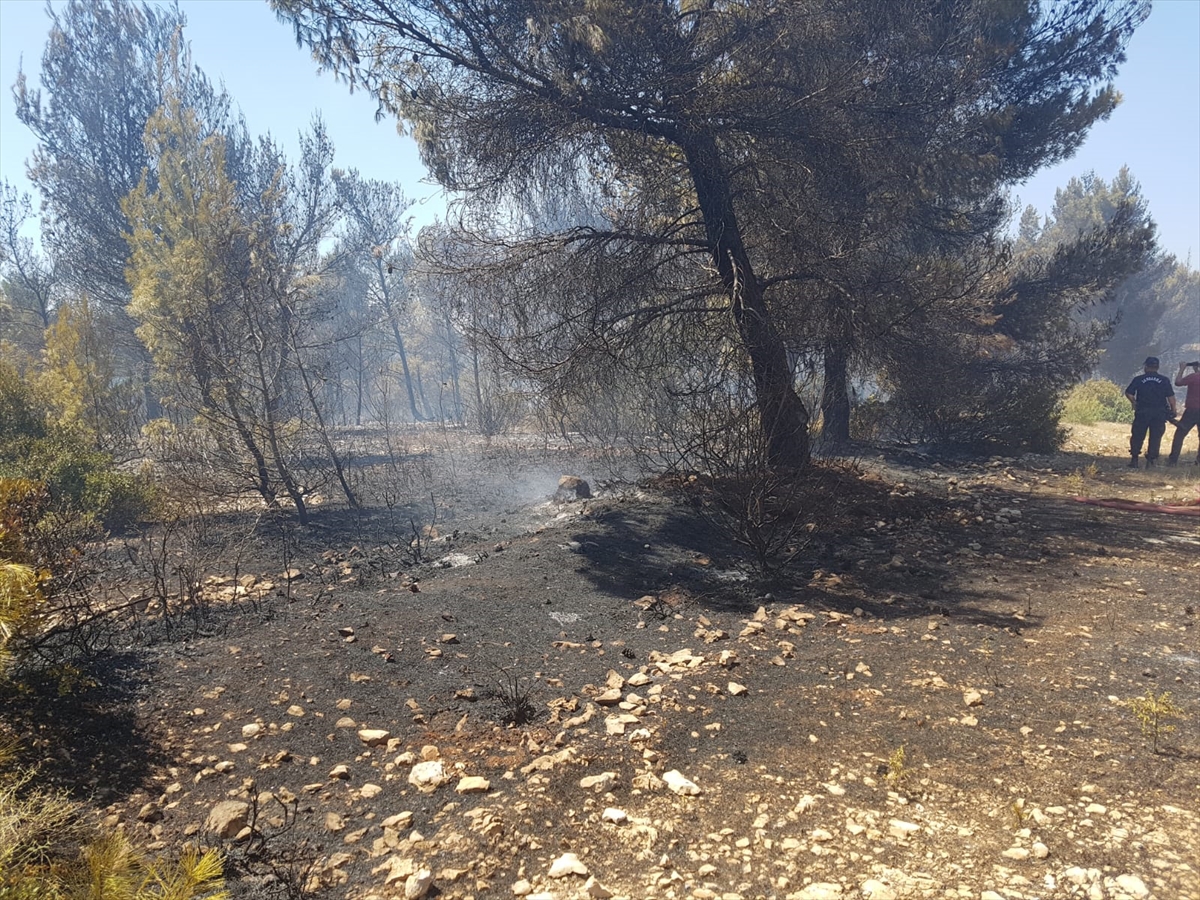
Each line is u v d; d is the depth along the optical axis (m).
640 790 3.29
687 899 2.58
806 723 3.87
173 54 11.33
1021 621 5.29
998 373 14.55
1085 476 11.52
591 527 7.73
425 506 10.34
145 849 2.87
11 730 3.51
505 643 4.98
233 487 9.94
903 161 9.15
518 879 2.72
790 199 9.03
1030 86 13.93
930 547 7.42
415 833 2.98
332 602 5.78
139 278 10.29
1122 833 2.80
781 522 7.75
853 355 9.80
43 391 12.40
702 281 9.54
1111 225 14.47
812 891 2.59
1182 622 5.12
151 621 5.37
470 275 9.26
